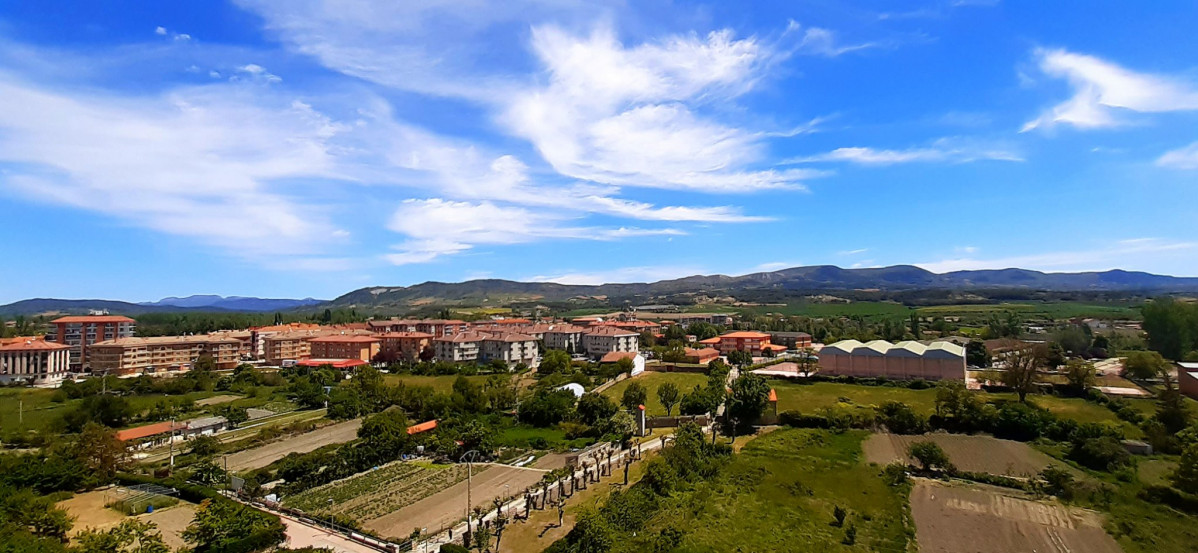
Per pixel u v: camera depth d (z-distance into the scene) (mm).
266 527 68688
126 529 61031
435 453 114438
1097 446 101062
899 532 76062
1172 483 90500
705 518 77312
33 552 55312
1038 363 153000
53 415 147625
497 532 69625
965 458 106000
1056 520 80188
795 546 70562
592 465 99938
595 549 65062
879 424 125750
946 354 169375
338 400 155875
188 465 105875
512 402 160000
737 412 127062
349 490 93062
